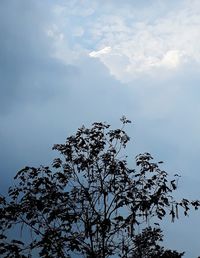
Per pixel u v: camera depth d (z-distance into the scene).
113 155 10.83
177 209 9.61
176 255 9.32
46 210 9.85
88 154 10.92
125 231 9.98
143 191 10.20
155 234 10.10
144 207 9.46
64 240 9.18
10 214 9.62
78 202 10.15
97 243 9.77
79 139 10.84
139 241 9.95
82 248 9.59
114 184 10.33
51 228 9.76
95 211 9.90
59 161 10.85
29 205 9.74
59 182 10.56
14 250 8.65
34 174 10.23
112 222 9.97
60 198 10.09
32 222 9.71
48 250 8.99
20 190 10.16
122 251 9.82
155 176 10.14
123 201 9.84
